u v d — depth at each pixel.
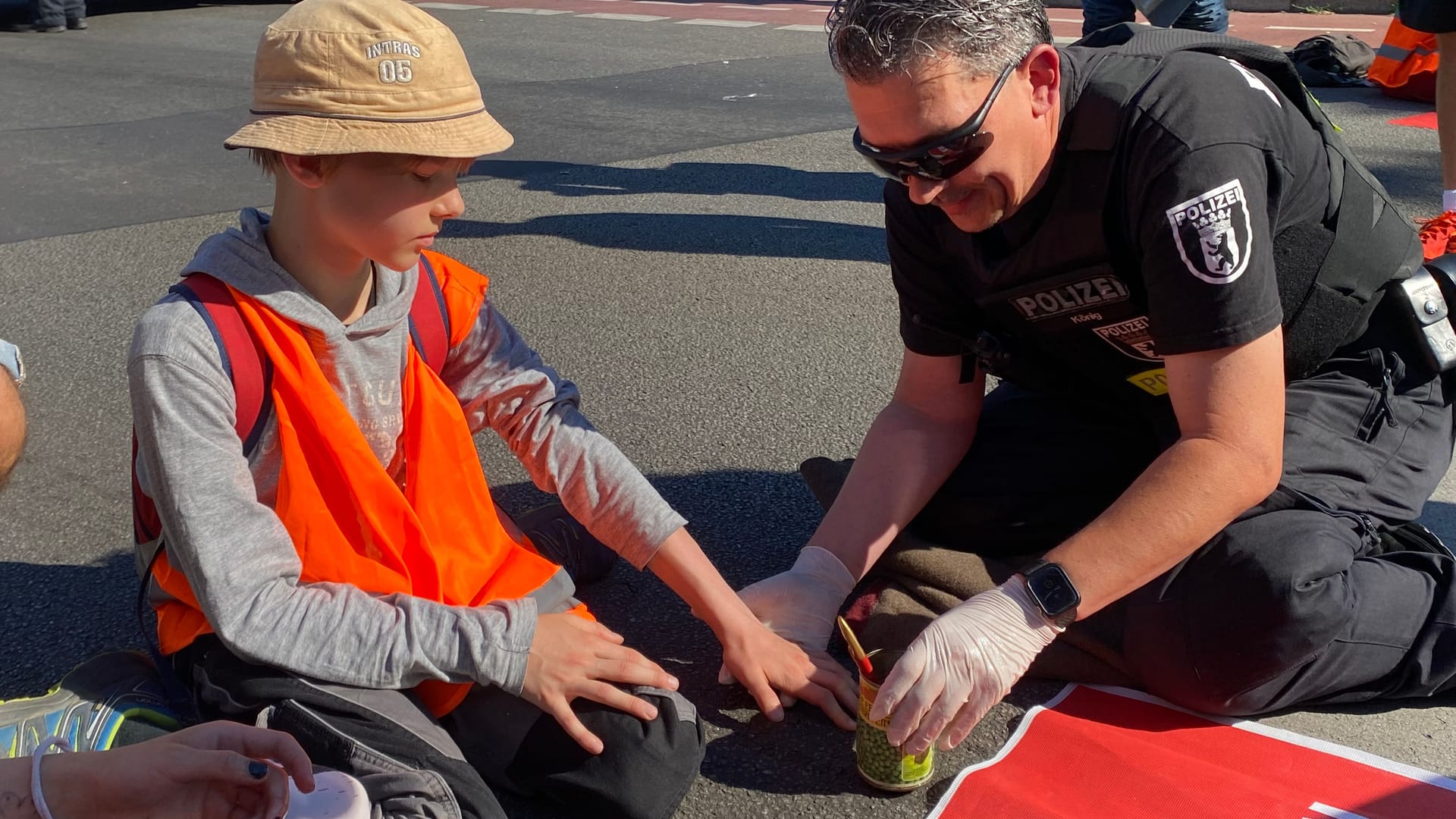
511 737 1.93
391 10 1.80
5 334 4.10
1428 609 2.17
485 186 5.94
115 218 5.47
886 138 1.91
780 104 7.73
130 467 3.21
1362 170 2.28
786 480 3.12
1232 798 1.96
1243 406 1.94
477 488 2.08
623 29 11.20
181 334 1.78
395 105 1.75
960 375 2.47
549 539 2.55
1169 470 1.96
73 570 2.73
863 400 3.58
